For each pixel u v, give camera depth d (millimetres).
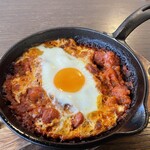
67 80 242
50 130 210
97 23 355
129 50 245
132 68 243
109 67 253
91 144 185
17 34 332
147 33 344
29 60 253
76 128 212
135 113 200
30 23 350
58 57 258
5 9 370
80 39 267
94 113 222
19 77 243
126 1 395
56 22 354
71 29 262
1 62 234
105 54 259
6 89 230
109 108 225
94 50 265
